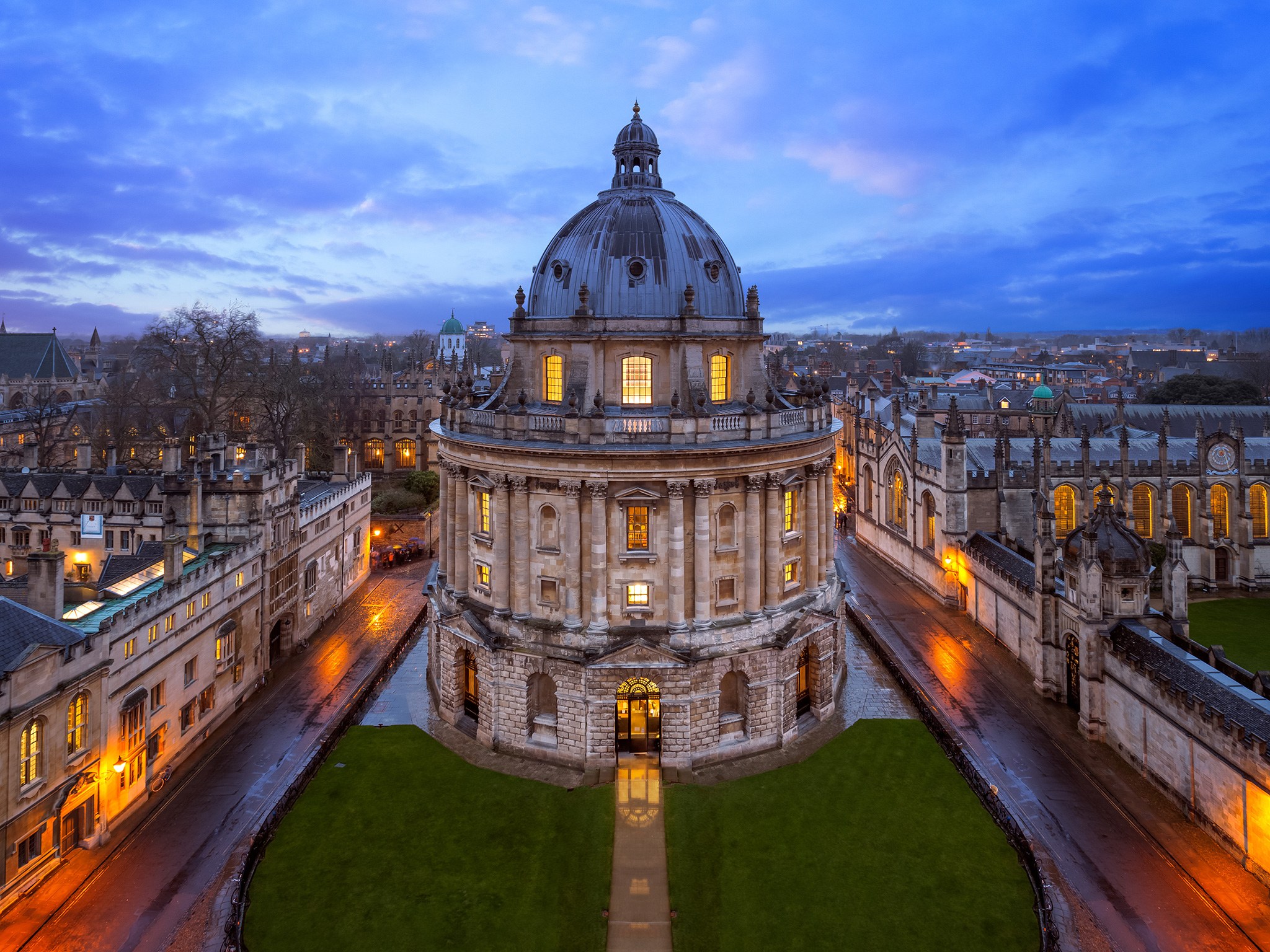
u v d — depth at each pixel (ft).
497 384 235.81
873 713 211.20
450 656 204.95
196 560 207.41
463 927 133.69
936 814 164.35
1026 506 302.25
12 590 162.40
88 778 152.97
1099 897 140.05
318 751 184.75
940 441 340.39
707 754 183.73
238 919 132.05
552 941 130.72
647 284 194.08
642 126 216.54
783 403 206.39
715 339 193.57
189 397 430.61
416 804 168.66
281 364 577.02
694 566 182.60
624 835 158.10
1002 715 210.18
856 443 412.98
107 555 235.20
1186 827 159.74
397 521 388.37
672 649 177.58
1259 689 163.32
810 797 170.81
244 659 221.05
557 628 182.39
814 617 198.80
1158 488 311.27
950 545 298.97
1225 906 137.39
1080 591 198.80
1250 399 521.24
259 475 230.27
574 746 182.19
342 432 493.36
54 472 261.24
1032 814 164.76
